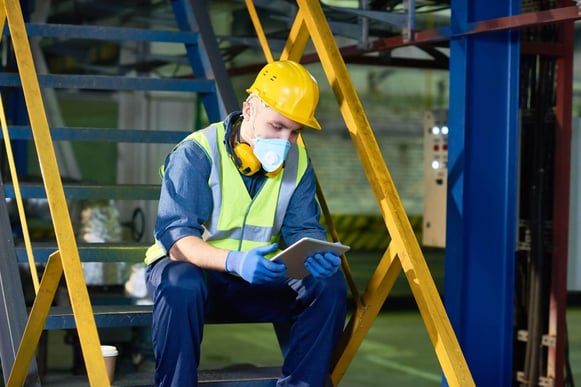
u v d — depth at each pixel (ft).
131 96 50.70
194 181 11.80
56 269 11.51
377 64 24.98
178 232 11.57
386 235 66.64
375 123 67.31
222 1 34.01
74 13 34.19
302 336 12.03
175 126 51.01
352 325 13.04
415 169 68.18
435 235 25.59
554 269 20.02
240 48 29.09
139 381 12.51
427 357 31.12
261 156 11.58
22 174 32.42
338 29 21.24
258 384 12.56
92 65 38.60
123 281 26.50
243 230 12.17
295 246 10.86
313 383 12.02
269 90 11.52
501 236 17.17
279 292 12.57
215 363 29.12
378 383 26.81
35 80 12.13
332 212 66.64
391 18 19.49
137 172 51.60
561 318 20.03
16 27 12.60
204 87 16.71
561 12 14.75
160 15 33.50
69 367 27.25
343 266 13.34
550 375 20.08
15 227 27.99
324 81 66.39
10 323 12.94
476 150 16.97
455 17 16.92
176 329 11.30
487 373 17.16
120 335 25.72
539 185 20.03
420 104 67.97
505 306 17.15
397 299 44.34
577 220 22.43
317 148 66.64
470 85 16.84
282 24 27.50
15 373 12.25
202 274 11.76
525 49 19.30
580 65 39.29
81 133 15.49
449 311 17.25
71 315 12.83
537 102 20.04
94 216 29.14
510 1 16.76
